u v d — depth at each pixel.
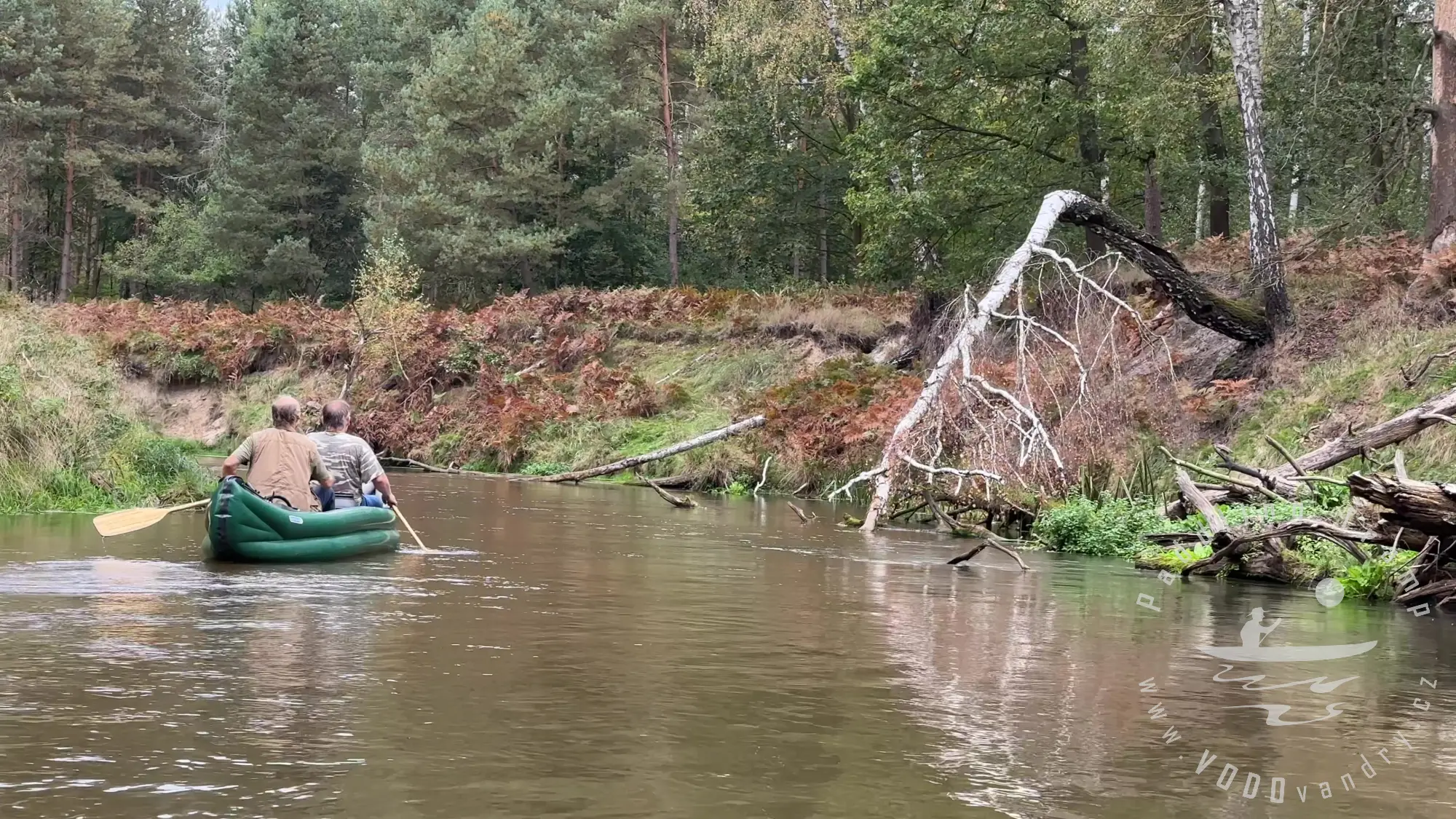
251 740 4.25
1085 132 23.75
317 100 56.94
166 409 30.38
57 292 63.94
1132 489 14.46
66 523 11.71
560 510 15.71
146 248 58.16
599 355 29.02
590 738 4.41
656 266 47.19
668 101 42.81
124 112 60.84
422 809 3.56
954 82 23.48
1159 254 17.86
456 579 8.77
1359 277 18.30
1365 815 3.79
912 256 25.05
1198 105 24.11
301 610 7.14
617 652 6.11
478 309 38.88
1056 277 21.33
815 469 19.98
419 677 5.38
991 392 14.53
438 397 28.34
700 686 5.38
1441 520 8.77
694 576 9.41
